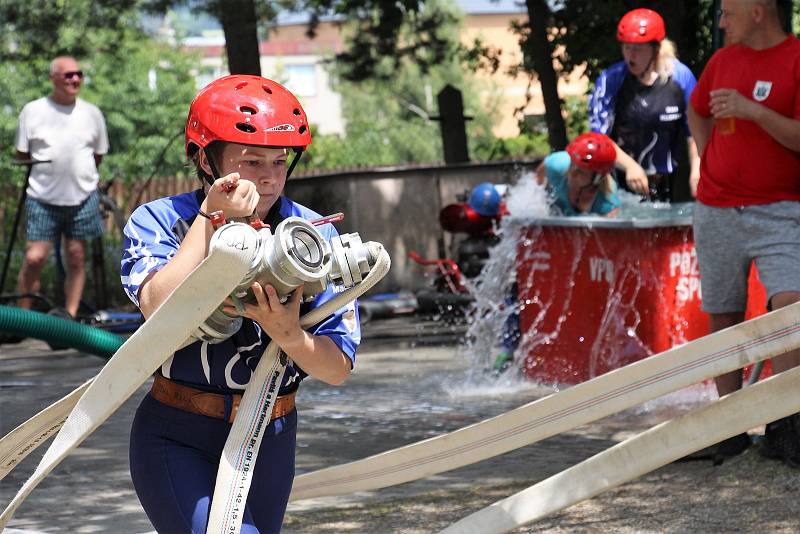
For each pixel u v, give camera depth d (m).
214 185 3.27
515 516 3.72
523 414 3.69
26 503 6.25
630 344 9.02
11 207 20.95
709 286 6.82
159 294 3.28
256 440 3.36
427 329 14.34
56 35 20.88
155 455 3.46
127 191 24.33
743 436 6.50
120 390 3.13
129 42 22.91
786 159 6.47
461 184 17.44
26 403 9.23
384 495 6.28
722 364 3.48
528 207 10.01
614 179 9.60
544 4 19.00
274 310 3.22
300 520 5.77
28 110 13.05
